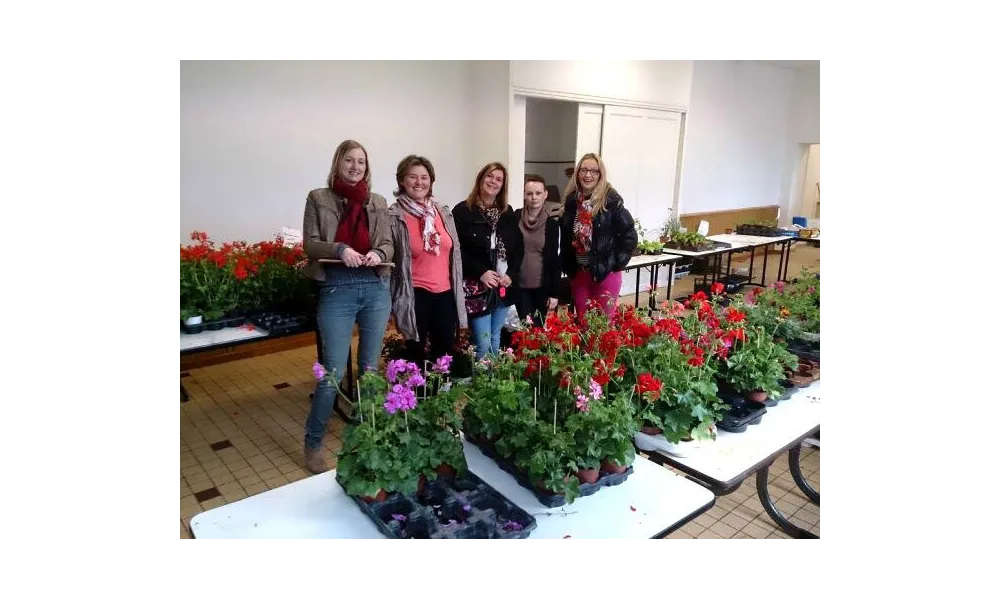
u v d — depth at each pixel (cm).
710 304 239
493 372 191
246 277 326
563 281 346
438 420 166
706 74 775
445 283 288
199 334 301
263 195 441
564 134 634
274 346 453
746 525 246
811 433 200
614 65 580
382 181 495
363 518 149
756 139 899
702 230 582
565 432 161
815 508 260
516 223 310
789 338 277
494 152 525
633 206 657
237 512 150
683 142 691
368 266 254
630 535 143
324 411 269
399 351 320
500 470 173
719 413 194
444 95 516
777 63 856
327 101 455
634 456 167
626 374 200
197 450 305
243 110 421
